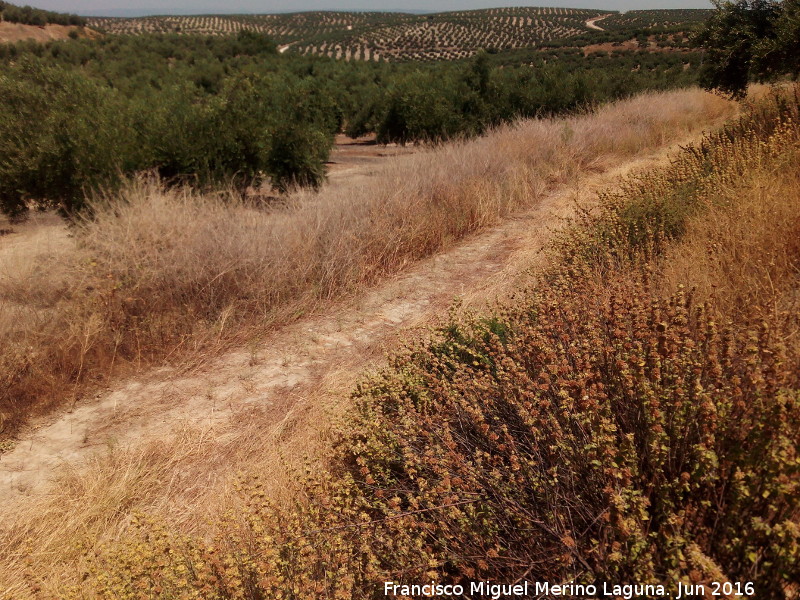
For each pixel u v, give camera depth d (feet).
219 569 7.43
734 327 9.67
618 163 34.27
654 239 16.56
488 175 29.66
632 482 6.61
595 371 8.48
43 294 18.26
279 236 20.71
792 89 33.09
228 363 15.60
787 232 13.53
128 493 10.74
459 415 9.11
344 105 101.24
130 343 16.20
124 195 26.32
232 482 9.74
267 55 174.70
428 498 7.54
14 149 29.19
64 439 12.71
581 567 6.37
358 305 18.49
